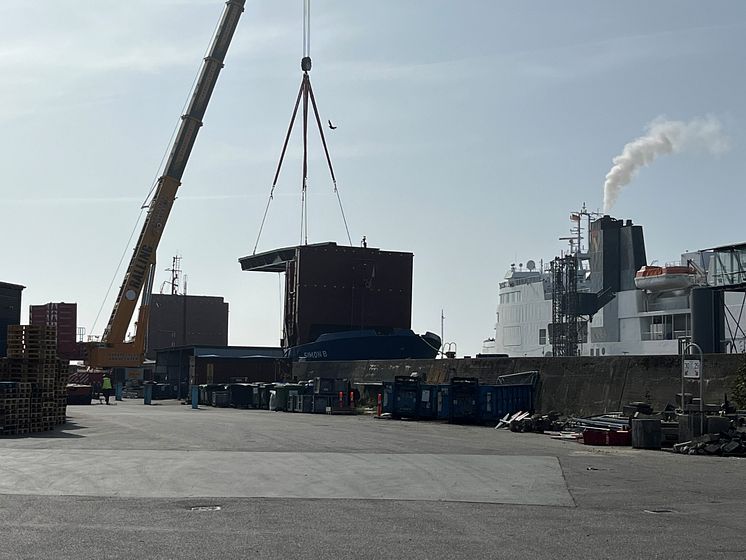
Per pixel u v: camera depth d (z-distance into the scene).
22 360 25.50
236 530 10.05
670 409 23.41
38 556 8.53
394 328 62.34
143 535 9.72
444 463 17.19
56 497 12.71
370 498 12.69
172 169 56.59
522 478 14.91
